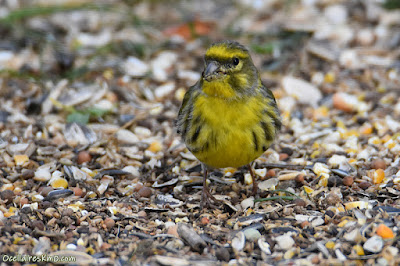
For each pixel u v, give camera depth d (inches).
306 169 428.5
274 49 645.3
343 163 424.2
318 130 493.7
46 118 518.6
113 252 329.4
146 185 421.7
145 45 669.9
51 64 621.6
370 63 615.8
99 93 550.0
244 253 328.2
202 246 331.0
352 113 529.7
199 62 639.1
